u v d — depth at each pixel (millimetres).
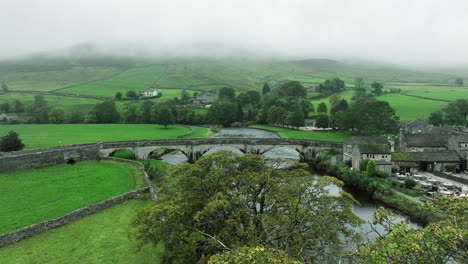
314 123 167125
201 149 99562
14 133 88250
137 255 35312
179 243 31828
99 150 83062
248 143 102000
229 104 191125
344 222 33781
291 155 106750
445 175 68875
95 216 45094
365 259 18859
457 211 17328
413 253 15539
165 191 40594
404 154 77188
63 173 66812
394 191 61281
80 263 33562
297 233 29672
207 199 33438
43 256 34688
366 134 122125
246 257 17219
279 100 196625
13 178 61969
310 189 36719
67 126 158000
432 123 143750
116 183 60500
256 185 37188
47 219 43344
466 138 79750
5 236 36438
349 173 71312
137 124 172125
